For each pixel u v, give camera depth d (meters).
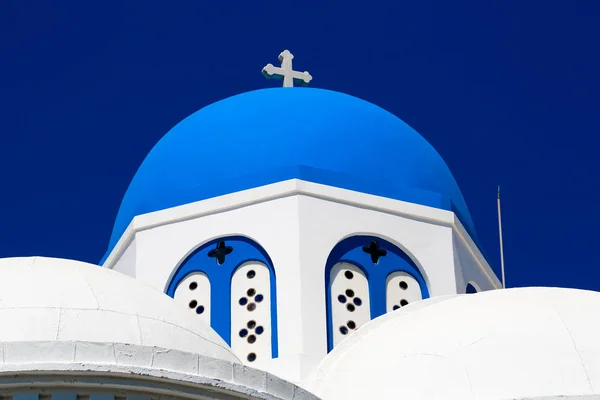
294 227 47.88
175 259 48.94
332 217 48.41
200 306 48.25
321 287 47.22
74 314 35.47
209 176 49.94
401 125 52.91
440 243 49.66
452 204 50.91
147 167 52.22
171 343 36.03
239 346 47.12
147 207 50.56
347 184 49.22
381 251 48.81
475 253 51.41
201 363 34.50
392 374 39.75
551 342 39.12
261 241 48.06
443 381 38.88
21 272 36.81
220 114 51.97
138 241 49.69
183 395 34.16
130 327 35.75
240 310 47.59
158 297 37.72
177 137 52.12
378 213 49.16
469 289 51.22
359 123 51.44
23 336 34.62
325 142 50.28
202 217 49.16
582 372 38.34
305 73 57.06
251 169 49.56
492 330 39.91
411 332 41.31
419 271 49.12
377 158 50.62
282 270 47.38
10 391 33.41
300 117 51.03
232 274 48.16
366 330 43.34
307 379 42.47
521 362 38.69
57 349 33.78
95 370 33.56
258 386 34.91
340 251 48.28
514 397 37.94
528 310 40.56
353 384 40.28
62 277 36.72
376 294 48.03
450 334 40.28
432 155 52.78
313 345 46.28
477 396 38.31
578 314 40.16
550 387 38.09
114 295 36.59
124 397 33.81
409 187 50.38
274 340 46.84
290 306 46.78
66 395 33.50
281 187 48.47
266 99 52.06
